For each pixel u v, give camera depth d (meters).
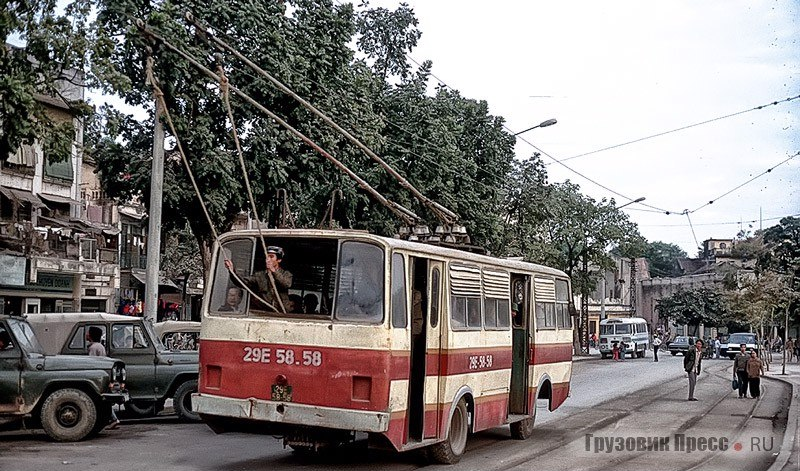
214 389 11.91
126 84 16.77
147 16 20.67
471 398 14.27
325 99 24.64
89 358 15.68
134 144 24.52
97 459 13.27
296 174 24.53
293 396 11.51
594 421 20.58
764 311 56.28
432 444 13.03
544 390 18.50
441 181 30.17
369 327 11.41
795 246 61.31
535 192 43.41
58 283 34.22
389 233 28.36
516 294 17.31
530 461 14.09
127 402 17.73
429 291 12.87
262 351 11.70
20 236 31.00
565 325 19.67
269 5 24.20
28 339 15.49
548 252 51.44
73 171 35.56
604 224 60.91
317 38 24.92
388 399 11.38
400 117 30.34
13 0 15.68
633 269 87.31
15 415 14.85
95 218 38.25
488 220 33.75
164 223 24.59
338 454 14.30
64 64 16.17
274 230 12.12
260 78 22.75
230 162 22.77
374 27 33.00
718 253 103.19
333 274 11.80
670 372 44.41
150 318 20.61
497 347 15.43
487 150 35.50
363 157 26.25
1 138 15.88
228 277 12.15
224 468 12.59
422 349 12.70
